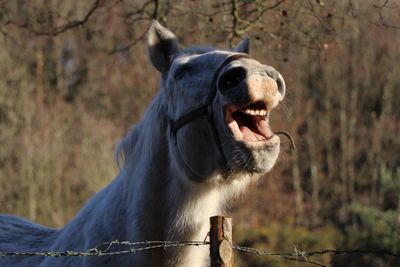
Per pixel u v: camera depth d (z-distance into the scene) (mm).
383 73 40875
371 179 37438
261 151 5145
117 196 6152
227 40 10172
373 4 9648
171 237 5848
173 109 5887
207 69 5707
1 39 29844
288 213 32938
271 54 10648
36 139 30641
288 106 7301
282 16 9531
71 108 34281
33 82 33688
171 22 10867
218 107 5473
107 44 23266
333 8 10148
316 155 38562
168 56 6250
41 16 10539
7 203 29062
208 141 5648
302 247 26094
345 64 39250
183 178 5789
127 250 5887
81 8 12430
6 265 6898
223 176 5684
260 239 26797
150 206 5879
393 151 38312
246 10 10445
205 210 5895
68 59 35938
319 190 36906
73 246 6293
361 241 26375
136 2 12477
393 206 34125
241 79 5176
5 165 29812
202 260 5949
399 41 40031
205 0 10602
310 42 10312
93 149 31469
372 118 40406
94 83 36188
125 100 36062
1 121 31375
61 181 30172
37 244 7090
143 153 6035
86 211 6473
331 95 39219
